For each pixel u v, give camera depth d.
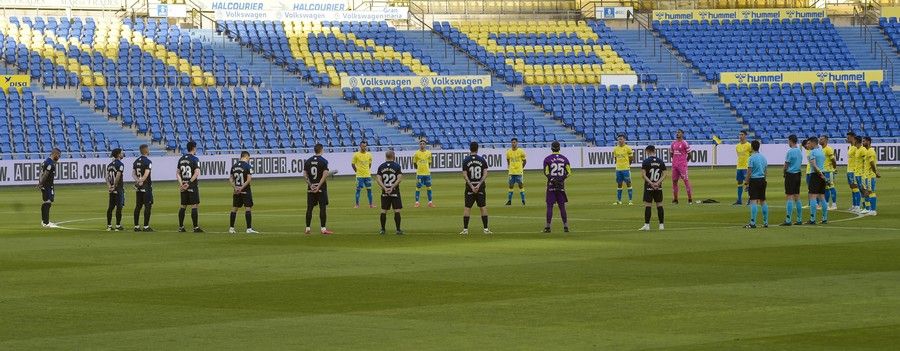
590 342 24.42
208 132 110.75
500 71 130.62
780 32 141.00
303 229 53.62
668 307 29.00
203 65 121.00
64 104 110.44
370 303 30.20
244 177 51.25
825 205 54.25
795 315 27.53
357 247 44.78
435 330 26.09
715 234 48.97
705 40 138.88
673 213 61.50
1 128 103.94
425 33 134.88
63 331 26.33
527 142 119.81
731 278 34.41
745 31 140.62
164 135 109.00
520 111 124.06
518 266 37.97
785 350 23.30
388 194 50.31
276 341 24.91
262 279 35.19
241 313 28.72
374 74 126.94
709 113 128.38
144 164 53.34
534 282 33.94
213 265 39.03
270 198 78.00
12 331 26.34
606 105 126.94
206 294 32.06
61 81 112.50
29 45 117.06
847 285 32.59
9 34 117.62
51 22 121.12
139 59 118.75
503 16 142.75
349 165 108.56
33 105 107.62
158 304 30.30
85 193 86.69
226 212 65.25
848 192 78.94
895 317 27.08
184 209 52.34
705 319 27.14
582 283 33.62
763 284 33.00
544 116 125.31
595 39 137.62
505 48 133.88
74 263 39.94
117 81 114.56
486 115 122.75
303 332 25.98
